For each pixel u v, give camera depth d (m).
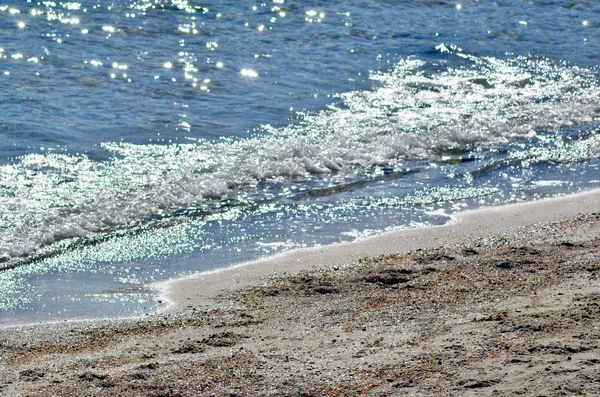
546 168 21.69
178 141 23.06
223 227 17.11
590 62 34.47
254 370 9.70
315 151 22.02
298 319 11.85
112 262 15.09
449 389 8.70
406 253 15.08
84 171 20.25
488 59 34.31
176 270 14.66
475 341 9.98
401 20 40.28
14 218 16.88
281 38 36.28
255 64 32.16
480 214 17.92
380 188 19.88
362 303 12.36
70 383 9.56
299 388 9.05
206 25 37.94
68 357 10.71
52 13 38.75
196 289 13.65
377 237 16.41
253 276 14.21
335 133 24.02
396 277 13.46
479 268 13.70
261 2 42.25
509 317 10.80
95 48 33.53
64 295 13.42
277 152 21.86
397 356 9.79
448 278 13.26
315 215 17.92
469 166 21.75
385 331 10.94
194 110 26.31
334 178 20.56
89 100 26.94
